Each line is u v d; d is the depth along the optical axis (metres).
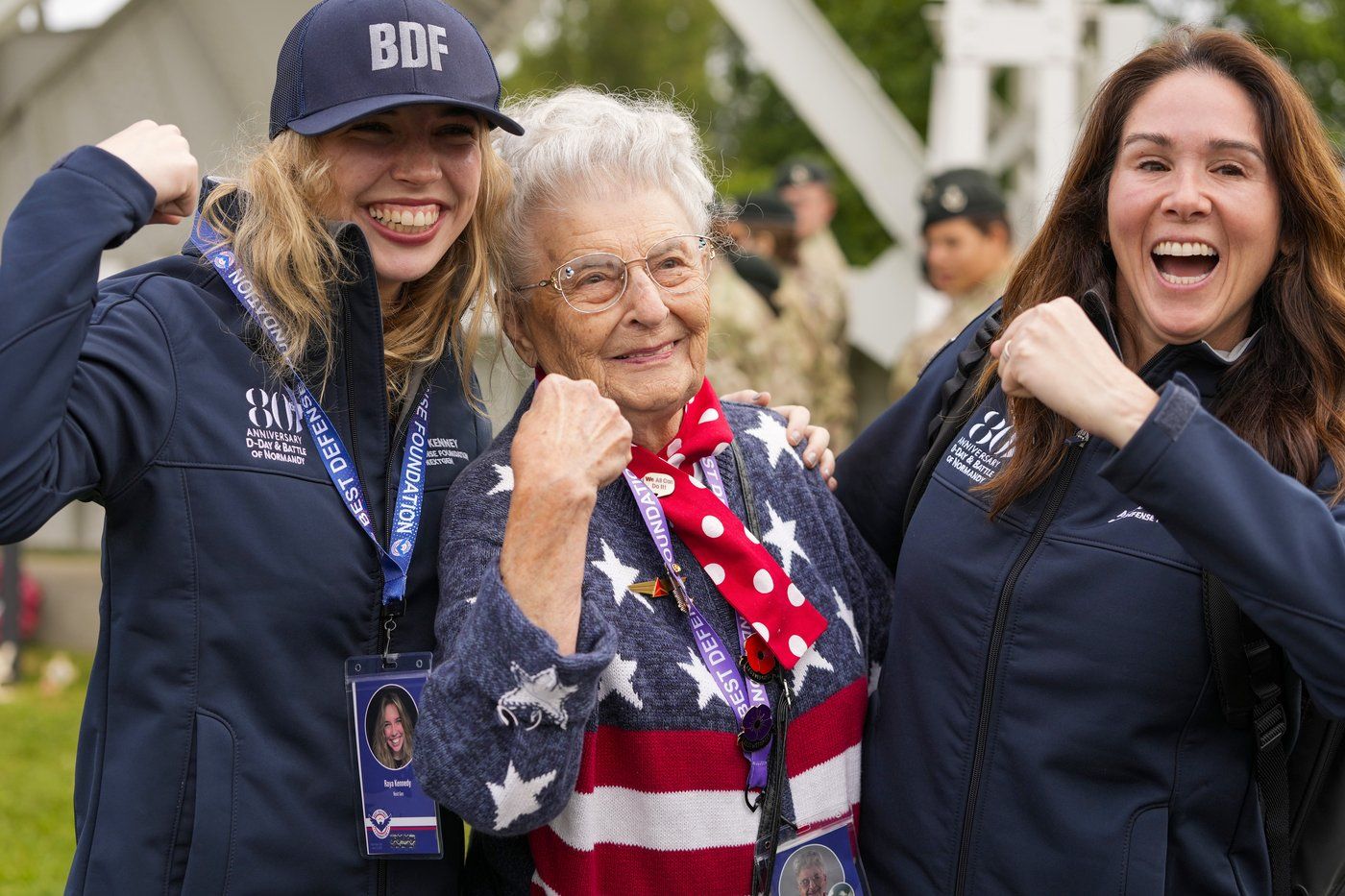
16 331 1.68
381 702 1.97
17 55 5.79
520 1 5.72
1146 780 1.94
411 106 2.02
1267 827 1.95
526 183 2.12
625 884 1.98
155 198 1.84
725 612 2.10
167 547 1.89
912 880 2.11
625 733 1.98
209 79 5.70
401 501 2.08
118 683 1.92
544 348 2.18
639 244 2.07
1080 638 1.96
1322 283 1.93
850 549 2.41
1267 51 2.01
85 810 1.95
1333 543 1.72
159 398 1.87
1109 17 7.21
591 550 2.04
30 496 1.69
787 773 2.07
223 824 1.88
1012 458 2.08
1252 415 1.94
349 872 1.97
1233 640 1.87
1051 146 7.04
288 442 1.99
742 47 23.86
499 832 1.79
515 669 1.75
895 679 2.19
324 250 2.00
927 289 7.34
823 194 6.80
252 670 1.92
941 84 7.71
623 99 2.34
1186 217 1.94
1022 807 2.00
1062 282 2.17
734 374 5.48
